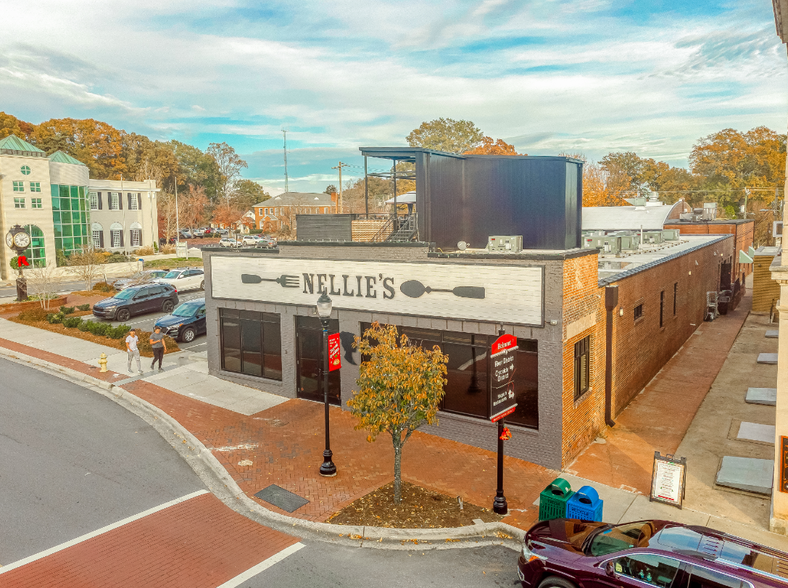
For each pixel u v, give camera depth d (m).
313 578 9.20
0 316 32.00
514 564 9.81
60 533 10.32
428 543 10.41
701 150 89.88
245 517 11.21
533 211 20.45
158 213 90.44
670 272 23.53
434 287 15.18
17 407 17.23
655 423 16.89
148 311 32.41
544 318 13.52
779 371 10.71
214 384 19.77
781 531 10.80
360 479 12.90
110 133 96.62
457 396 15.27
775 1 9.59
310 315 17.78
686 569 7.35
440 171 19.02
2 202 48.47
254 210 112.75
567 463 13.98
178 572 9.24
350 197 106.50
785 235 10.43
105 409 17.38
